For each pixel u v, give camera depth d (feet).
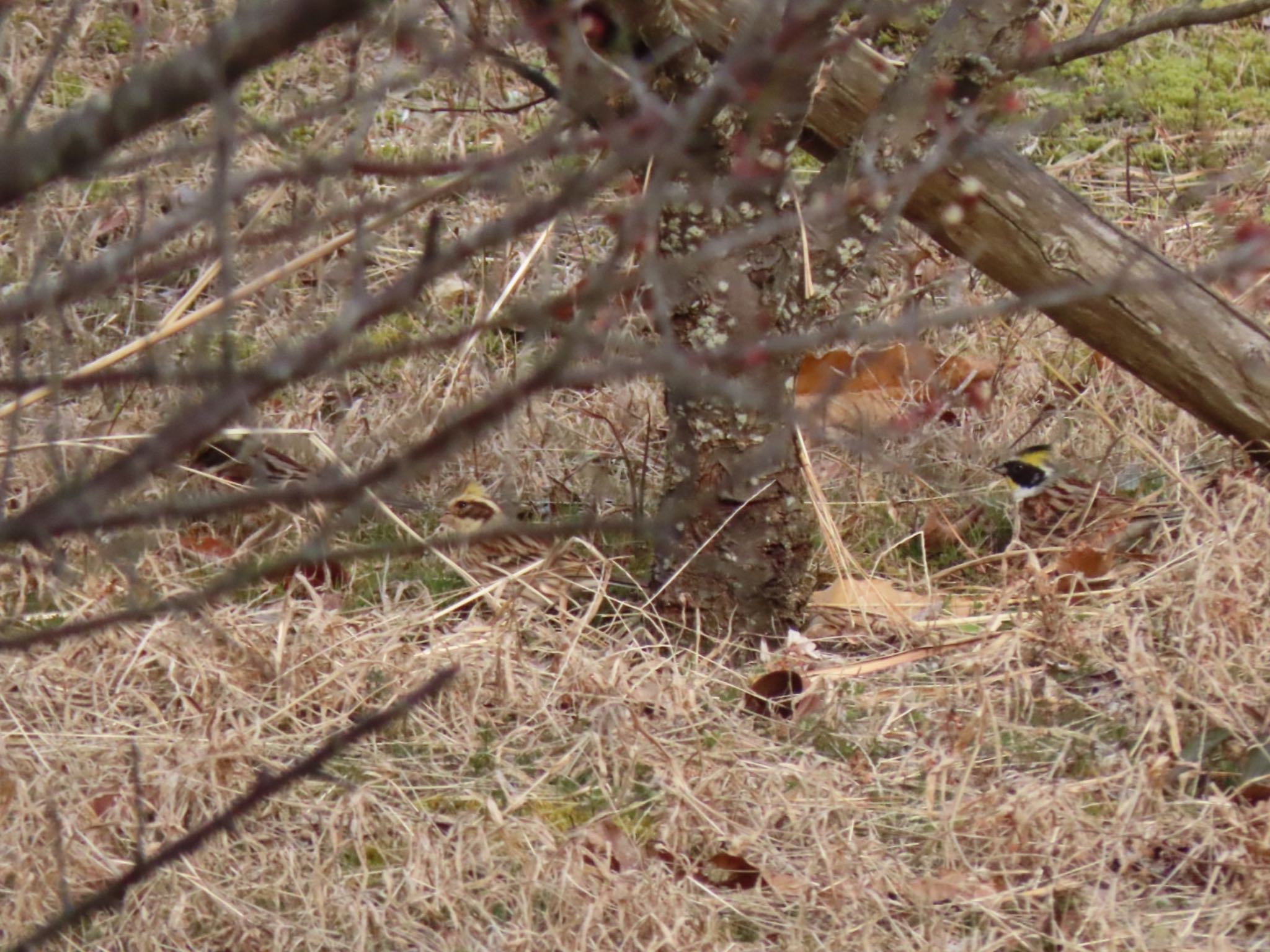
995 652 33.24
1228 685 30.96
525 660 33.09
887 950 26.32
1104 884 27.66
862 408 40.83
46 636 15.98
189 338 41.37
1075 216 35.68
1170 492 40.14
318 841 28.35
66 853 27.61
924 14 38.81
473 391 40.81
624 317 34.12
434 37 19.02
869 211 32.58
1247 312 38.01
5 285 39.06
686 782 29.55
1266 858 27.45
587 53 18.98
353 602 36.32
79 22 47.57
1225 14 31.86
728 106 30.04
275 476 38.75
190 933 27.09
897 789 30.32
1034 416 43.39
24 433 37.19
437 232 14.34
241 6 12.89
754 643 34.68
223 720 31.55
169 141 40.52
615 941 26.35
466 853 27.89
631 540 38.40
